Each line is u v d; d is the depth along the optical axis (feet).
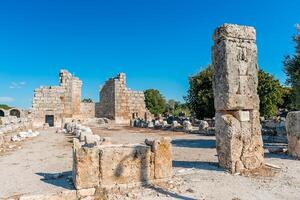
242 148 35.78
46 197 26.05
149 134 95.71
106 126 147.02
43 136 88.89
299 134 43.96
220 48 36.94
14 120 119.75
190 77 128.06
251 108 36.83
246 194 27.04
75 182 27.73
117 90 173.37
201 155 48.57
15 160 45.80
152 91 249.75
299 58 70.44
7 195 26.58
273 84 117.29
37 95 154.10
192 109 132.98
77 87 168.35
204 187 29.07
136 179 29.40
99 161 28.07
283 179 32.07
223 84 36.35
